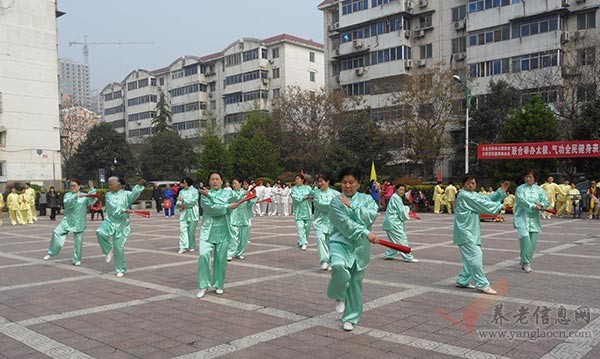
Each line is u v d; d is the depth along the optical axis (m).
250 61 49.12
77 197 9.71
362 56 38.34
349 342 4.80
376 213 5.12
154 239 13.91
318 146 33.62
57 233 9.94
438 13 35.19
